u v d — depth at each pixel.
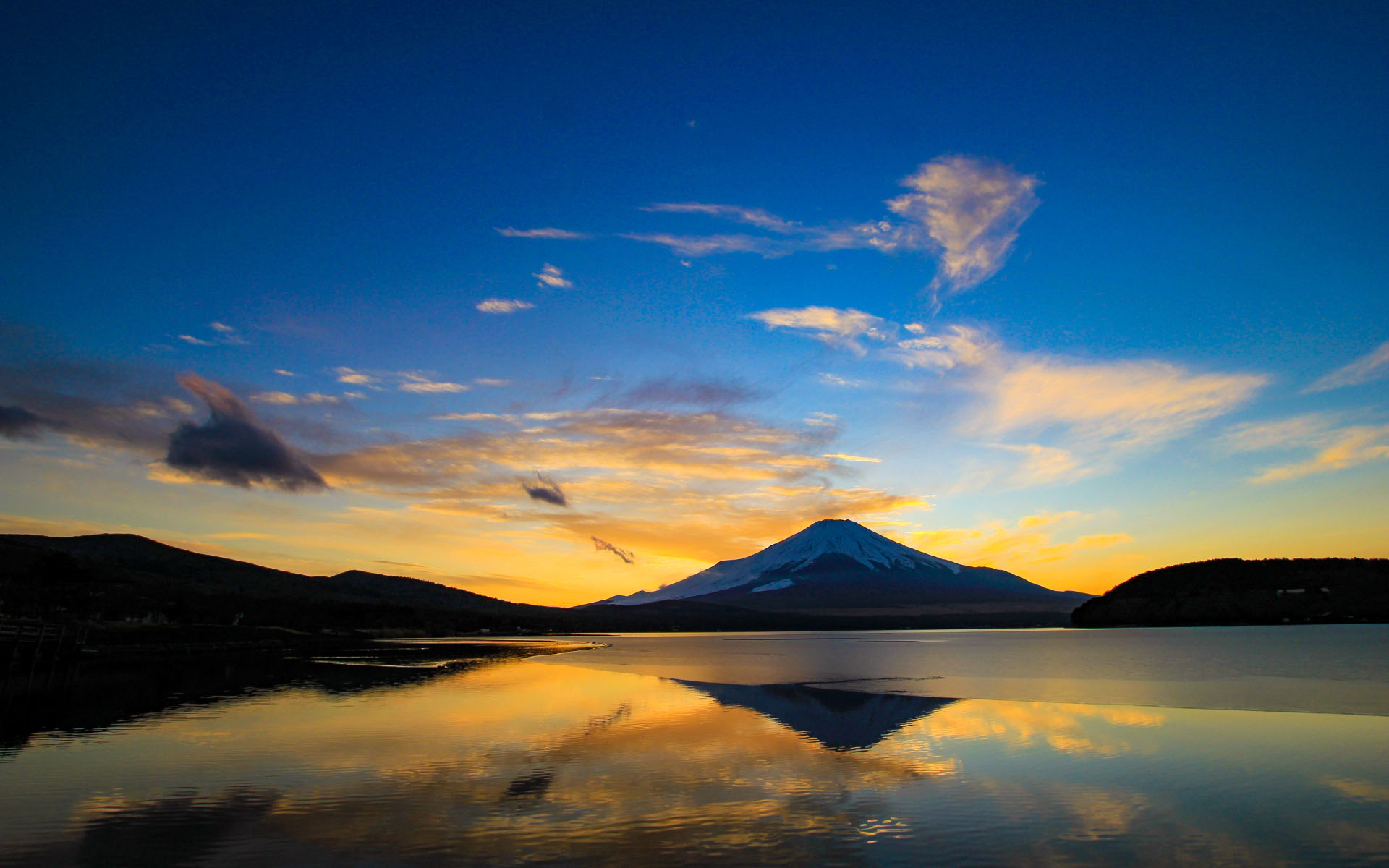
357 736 24.41
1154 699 33.56
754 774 18.64
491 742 23.20
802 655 79.81
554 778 18.27
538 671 55.00
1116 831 13.88
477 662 64.81
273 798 16.31
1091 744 22.38
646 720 28.05
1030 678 44.88
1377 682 39.56
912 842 13.29
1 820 14.68
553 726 26.55
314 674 48.66
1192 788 16.89
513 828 14.13
